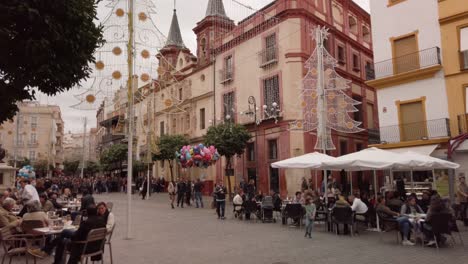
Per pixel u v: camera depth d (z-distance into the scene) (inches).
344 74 1111.0
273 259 321.4
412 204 424.8
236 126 970.1
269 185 992.2
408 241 387.2
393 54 782.5
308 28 986.7
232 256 335.0
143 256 338.0
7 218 352.8
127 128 487.8
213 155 850.1
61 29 238.1
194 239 427.2
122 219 628.1
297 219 547.2
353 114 1135.0
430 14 730.2
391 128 767.1
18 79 239.8
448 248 361.4
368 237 434.3
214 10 1305.4
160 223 573.3
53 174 2361.0
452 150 658.2
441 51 709.9
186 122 1387.8
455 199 655.1
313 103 678.5
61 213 498.3
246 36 1103.6
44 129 2637.8
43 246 330.3
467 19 677.9
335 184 828.0
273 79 1005.2
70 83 267.3
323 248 368.2
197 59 1360.7
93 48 281.9
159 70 456.4
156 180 1489.9
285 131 949.2
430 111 716.0
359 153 506.0
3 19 218.1
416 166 458.0
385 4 801.6
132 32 433.4
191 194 952.9
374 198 537.6
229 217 653.9
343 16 1154.0
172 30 1583.4
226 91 1171.3
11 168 700.0
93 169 2456.9
